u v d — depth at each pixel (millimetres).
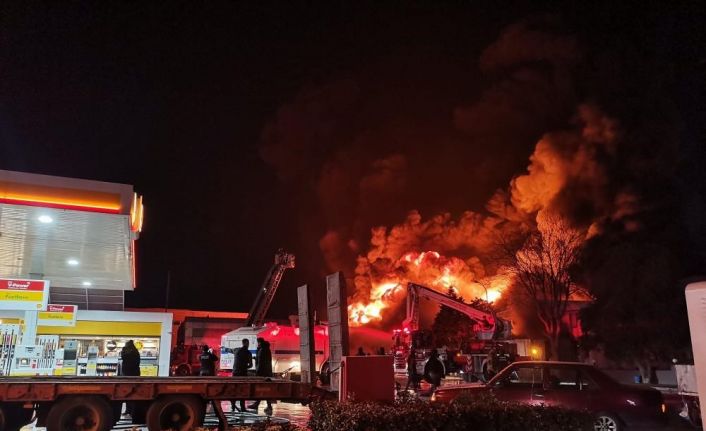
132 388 10430
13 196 13117
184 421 10633
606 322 35438
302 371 12102
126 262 20266
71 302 26453
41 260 20000
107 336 20938
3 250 18578
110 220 14633
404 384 27219
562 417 7223
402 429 6656
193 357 30938
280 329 27844
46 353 18500
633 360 33906
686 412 13750
